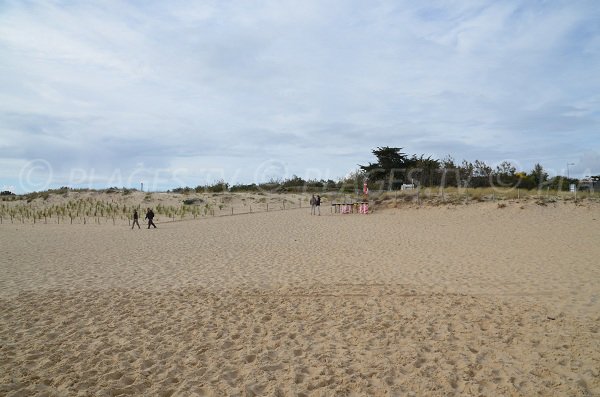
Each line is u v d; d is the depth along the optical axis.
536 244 15.48
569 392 4.82
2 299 9.18
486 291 9.26
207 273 11.77
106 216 33.47
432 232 19.95
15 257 14.91
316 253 14.84
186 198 40.97
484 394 4.84
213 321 7.61
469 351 6.05
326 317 7.75
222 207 37.47
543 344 6.22
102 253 15.62
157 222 29.20
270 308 8.37
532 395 4.79
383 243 16.95
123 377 5.39
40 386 5.14
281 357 5.99
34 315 8.05
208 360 5.93
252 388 5.06
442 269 11.69
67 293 9.66
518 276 10.57
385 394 4.89
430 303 8.46
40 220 31.91
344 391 4.96
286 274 11.43
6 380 5.29
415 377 5.28
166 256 14.76
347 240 18.08
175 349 6.34
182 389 5.07
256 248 16.27
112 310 8.34
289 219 28.08
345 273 11.41
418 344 6.36
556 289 9.21
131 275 11.62
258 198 41.81
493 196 27.84
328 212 32.38
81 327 7.36
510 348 6.12
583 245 14.80
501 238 17.34
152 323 7.53
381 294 9.22
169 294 9.50
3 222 31.00
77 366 5.74
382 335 6.79
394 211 28.75
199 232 22.27
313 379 5.28
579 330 6.71
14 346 6.47
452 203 27.44
